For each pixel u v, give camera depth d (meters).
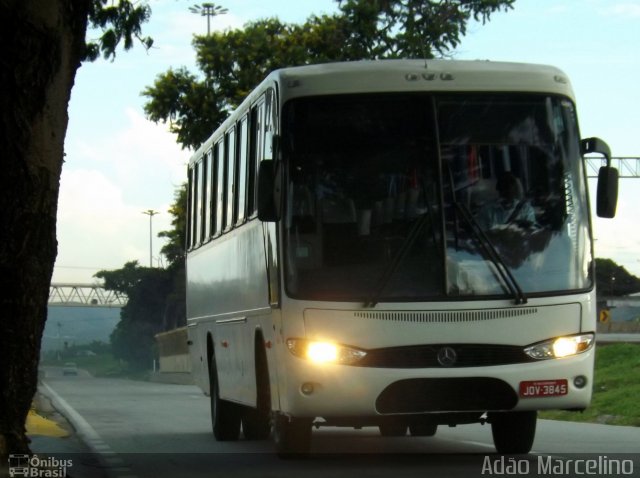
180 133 43.09
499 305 12.38
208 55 42.78
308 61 41.56
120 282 132.62
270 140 13.31
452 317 12.31
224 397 17.41
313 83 12.82
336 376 12.17
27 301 10.84
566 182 12.82
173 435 19.70
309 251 12.43
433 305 12.30
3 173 10.72
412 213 12.52
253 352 14.54
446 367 12.25
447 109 12.82
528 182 12.75
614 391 25.44
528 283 12.48
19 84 10.66
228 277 16.78
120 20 18.78
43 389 59.81
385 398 12.24
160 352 95.56
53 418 25.53
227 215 17.02
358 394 12.16
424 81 12.87
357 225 12.48
